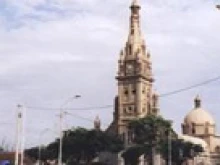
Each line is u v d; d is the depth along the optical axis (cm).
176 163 15262
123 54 19625
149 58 19975
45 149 14950
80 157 14438
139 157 15500
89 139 14175
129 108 18975
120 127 18788
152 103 19500
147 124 14625
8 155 14875
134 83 19138
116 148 15075
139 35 19900
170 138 14500
